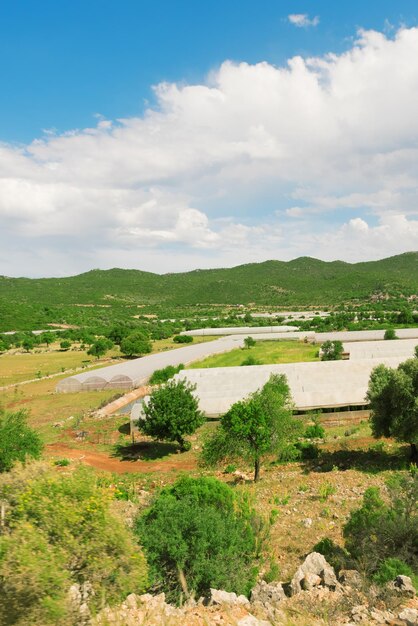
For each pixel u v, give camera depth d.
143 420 44.00
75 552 9.71
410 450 34.16
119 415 57.84
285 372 63.88
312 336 126.94
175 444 45.56
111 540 10.12
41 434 49.12
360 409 52.00
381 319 165.50
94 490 10.87
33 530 9.47
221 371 68.00
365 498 18.69
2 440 29.34
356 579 12.05
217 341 124.69
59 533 9.78
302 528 20.44
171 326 189.12
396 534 14.67
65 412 60.09
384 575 12.27
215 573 12.59
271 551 17.66
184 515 13.87
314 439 42.44
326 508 22.80
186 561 12.76
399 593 11.22
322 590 11.66
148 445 45.12
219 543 13.52
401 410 32.00
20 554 8.62
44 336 143.50
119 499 26.17
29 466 11.91
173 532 13.21
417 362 32.59
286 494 26.53
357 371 62.56
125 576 9.99
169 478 34.19
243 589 12.70
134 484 32.12
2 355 126.50
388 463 31.81
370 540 15.06
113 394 69.69
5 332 169.00
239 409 32.62
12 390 77.25
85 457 41.25
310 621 9.46
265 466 35.84
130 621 8.47
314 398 52.03
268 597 11.34
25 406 65.00
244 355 105.25
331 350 90.69
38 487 10.60
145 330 164.38
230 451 32.47
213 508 15.78
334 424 49.12
